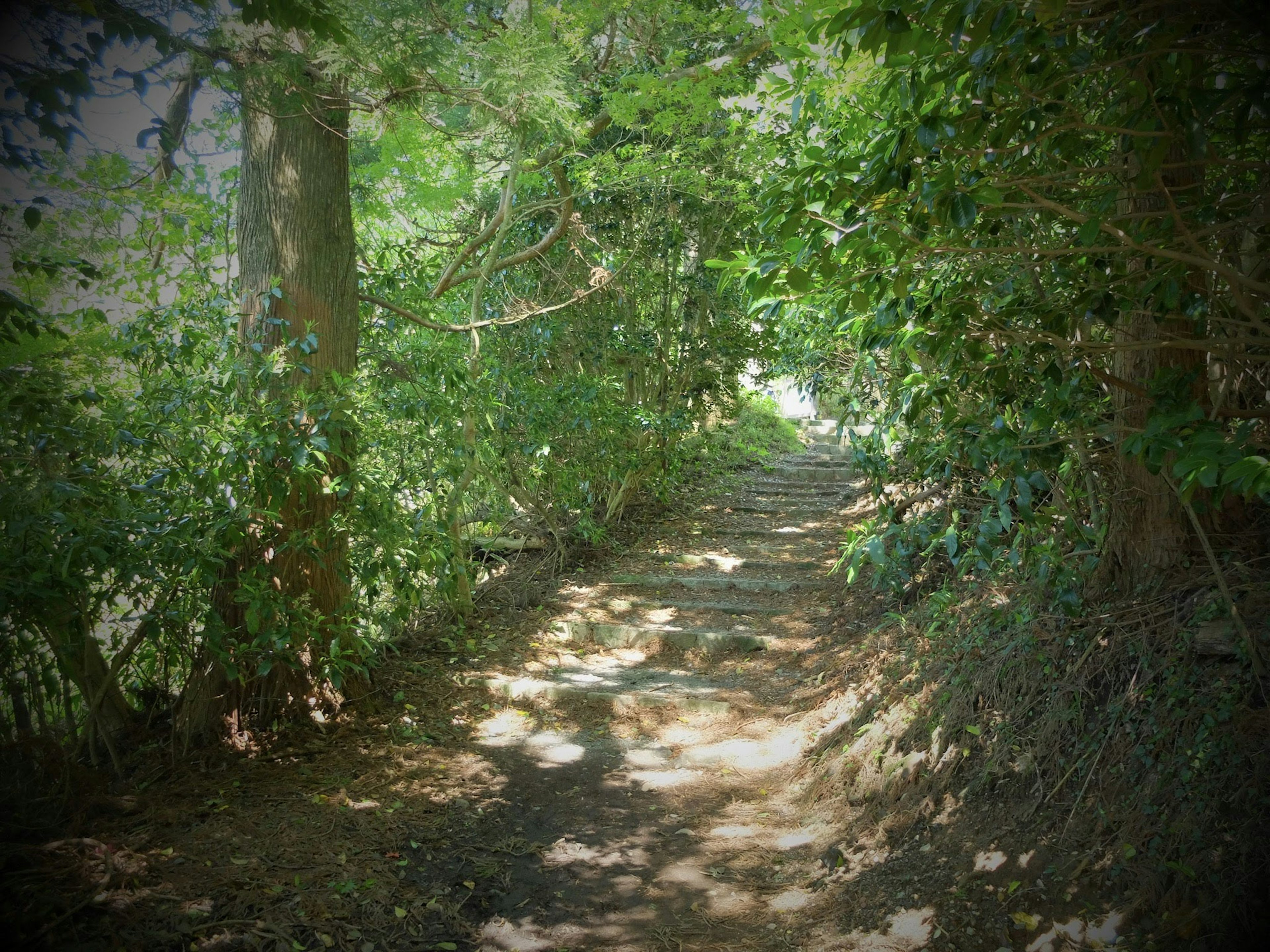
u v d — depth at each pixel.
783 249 2.37
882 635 5.10
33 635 3.21
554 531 7.23
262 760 4.06
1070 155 2.42
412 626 5.89
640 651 5.97
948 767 3.46
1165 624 3.18
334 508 4.48
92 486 3.40
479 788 4.09
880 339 2.75
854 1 2.80
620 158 7.24
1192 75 2.01
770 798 4.05
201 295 4.42
